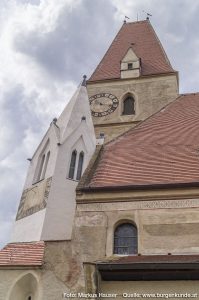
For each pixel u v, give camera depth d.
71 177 24.33
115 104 34.44
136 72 37.00
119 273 13.24
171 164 18.42
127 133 22.70
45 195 22.77
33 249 18.58
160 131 22.27
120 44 43.56
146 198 16.38
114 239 15.91
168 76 35.66
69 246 15.76
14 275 15.76
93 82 37.06
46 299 14.57
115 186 16.88
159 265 12.78
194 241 14.82
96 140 28.92
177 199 16.02
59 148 25.11
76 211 16.61
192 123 22.72
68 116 27.83
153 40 43.00
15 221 23.50
